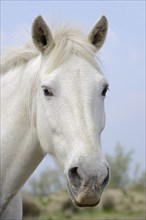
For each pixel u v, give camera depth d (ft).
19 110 24.93
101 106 22.45
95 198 19.99
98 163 20.16
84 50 22.85
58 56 22.65
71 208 119.65
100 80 22.22
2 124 25.31
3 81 26.23
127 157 155.43
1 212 25.35
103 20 24.21
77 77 22.03
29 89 24.49
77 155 20.51
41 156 25.29
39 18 23.54
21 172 24.91
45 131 23.04
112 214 111.45
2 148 25.00
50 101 22.33
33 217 107.14
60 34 23.71
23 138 24.77
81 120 21.21
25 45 26.63
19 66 26.12
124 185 152.97
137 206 121.80
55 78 22.11
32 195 142.41
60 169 23.39
